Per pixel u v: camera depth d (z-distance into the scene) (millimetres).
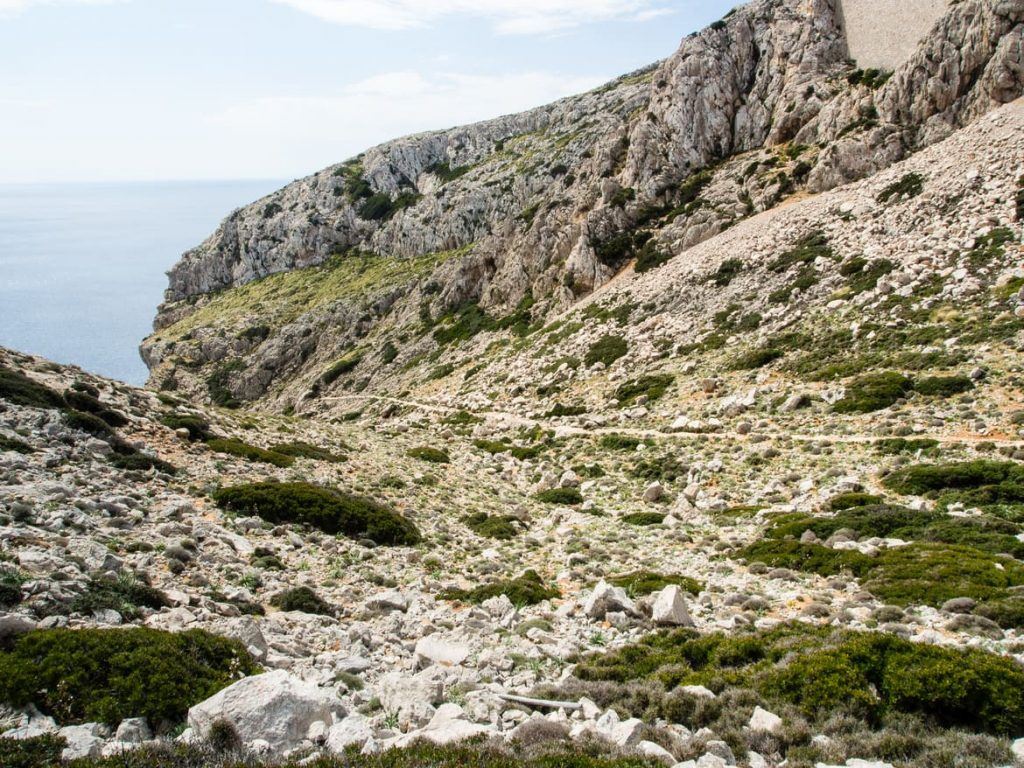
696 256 73250
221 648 12820
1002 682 10828
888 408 37250
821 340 48781
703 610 18781
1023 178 49219
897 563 20562
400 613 18500
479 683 13703
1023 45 59969
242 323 148000
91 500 20484
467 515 32719
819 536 25406
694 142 89188
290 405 115812
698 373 53531
